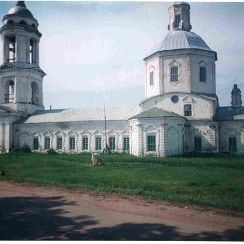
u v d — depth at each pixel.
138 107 43.44
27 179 18.95
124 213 11.53
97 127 42.81
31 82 47.94
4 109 45.50
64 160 31.61
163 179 19.08
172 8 43.00
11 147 45.47
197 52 38.94
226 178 19.52
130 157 32.72
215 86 40.06
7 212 11.62
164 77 39.44
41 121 45.03
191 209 12.23
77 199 13.80
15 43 46.84
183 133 36.62
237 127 37.16
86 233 9.46
